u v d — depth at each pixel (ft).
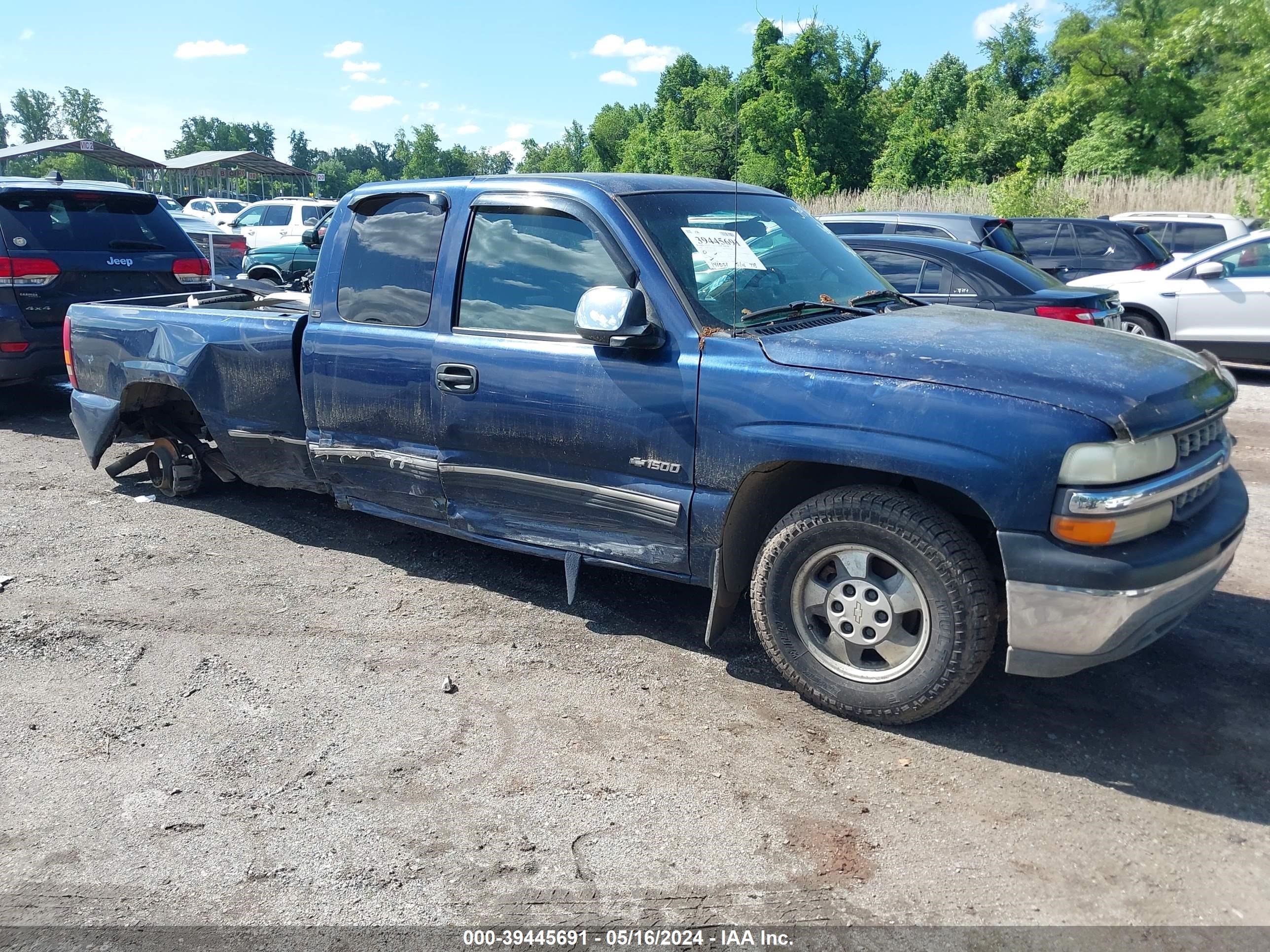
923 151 138.72
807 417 10.73
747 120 163.73
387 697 11.98
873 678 10.96
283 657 13.02
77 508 19.33
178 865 8.93
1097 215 76.18
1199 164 106.11
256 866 8.91
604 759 10.58
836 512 10.68
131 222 27.50
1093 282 37.52
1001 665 12.55
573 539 13.24
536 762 10.54
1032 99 169.07
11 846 9.21
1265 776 10.16
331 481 15.85
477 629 13.87
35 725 11.35
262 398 16.43
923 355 10.55
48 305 25.12
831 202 102.42
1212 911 8.24
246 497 19.99
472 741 10.96
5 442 24.50
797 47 157.69
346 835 9.34
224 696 12.01
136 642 13.47
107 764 10.57
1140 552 9.63
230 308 18.92
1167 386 10.25
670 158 218.38
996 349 10.77
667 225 12.66
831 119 159.84
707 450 11.50
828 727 11.19
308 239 39.88
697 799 9.86
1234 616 14.03
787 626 11.44
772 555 11.30
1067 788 9.99
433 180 14.60
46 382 31.65
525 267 13.20
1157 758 10.50
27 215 25.11
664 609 14.52
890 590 10.67
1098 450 9.45
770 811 9.66
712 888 8.57
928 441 10.04
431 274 14.06
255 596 15.01
